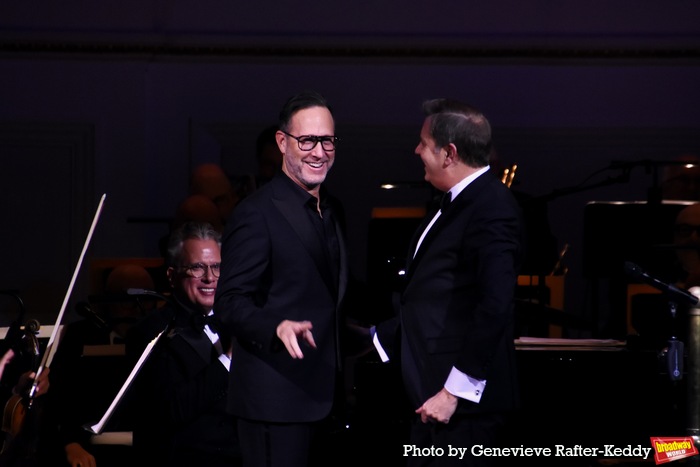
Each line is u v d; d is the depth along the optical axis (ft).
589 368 49.37
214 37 92.07
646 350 50.03
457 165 41.06
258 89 92.63
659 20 93.15
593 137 93.35
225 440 44.06
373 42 92.43
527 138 93.25
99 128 91.30
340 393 39.42
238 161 92.99
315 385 38.47
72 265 91.35
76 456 48.11
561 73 93.15
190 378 44.11
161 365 44.27
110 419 40.73
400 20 92.73
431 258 40.68
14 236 91.15
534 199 69.36
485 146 41.14
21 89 90.89
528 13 92.89
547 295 64.28
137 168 91.61
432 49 92.43
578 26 93.09
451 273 40.37
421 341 40.65
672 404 49.42
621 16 93.09
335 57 92.53
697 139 93.71
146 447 44.24
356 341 44.45
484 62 92.79
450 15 92.73
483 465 40.50
